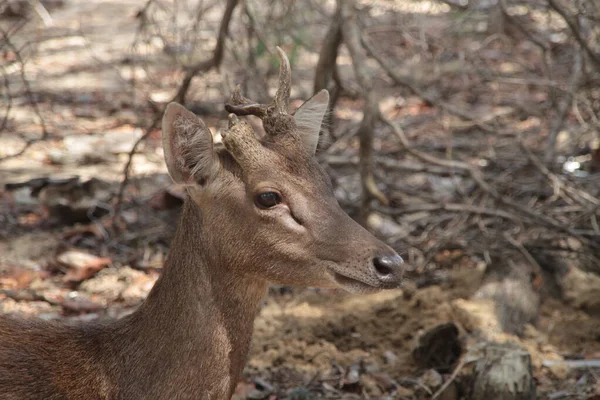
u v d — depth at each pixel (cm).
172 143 623
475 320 979
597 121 1216
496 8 1461
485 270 1079
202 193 637
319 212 629
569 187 1190
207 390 648
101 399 650
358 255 620
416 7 1827
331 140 1276
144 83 1728
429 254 1106
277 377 903
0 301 1022
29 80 1777
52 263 1095
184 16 2091
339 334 988
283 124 647
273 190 626
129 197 1283
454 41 1681
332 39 1177
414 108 1633
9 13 2036
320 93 680
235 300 649
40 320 689
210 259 644
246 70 1284
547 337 1006
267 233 629
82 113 1627
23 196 1288
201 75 1288
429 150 1438
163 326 648
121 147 1471
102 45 2042
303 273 632
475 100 1658
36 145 1479
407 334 980
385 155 1360
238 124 635
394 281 621
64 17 2319
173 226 1195
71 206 1212
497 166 1314
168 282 652
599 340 1012
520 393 822
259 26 1302
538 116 1419
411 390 890
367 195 1095
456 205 1137
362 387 890
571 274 1098
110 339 662
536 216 1095
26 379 644
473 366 854
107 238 1172
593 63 1223
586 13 1284
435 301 1025
